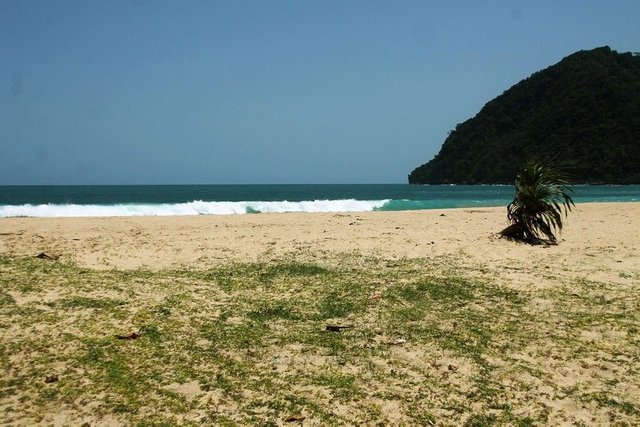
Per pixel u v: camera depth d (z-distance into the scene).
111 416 5.46
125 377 6.33
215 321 8.58
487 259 13.98
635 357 7.27
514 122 166.25
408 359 7.16
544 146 146.38
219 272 12.20
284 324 8.53
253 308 9.38
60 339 7.39
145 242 16.61
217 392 6.07
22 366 6.50
